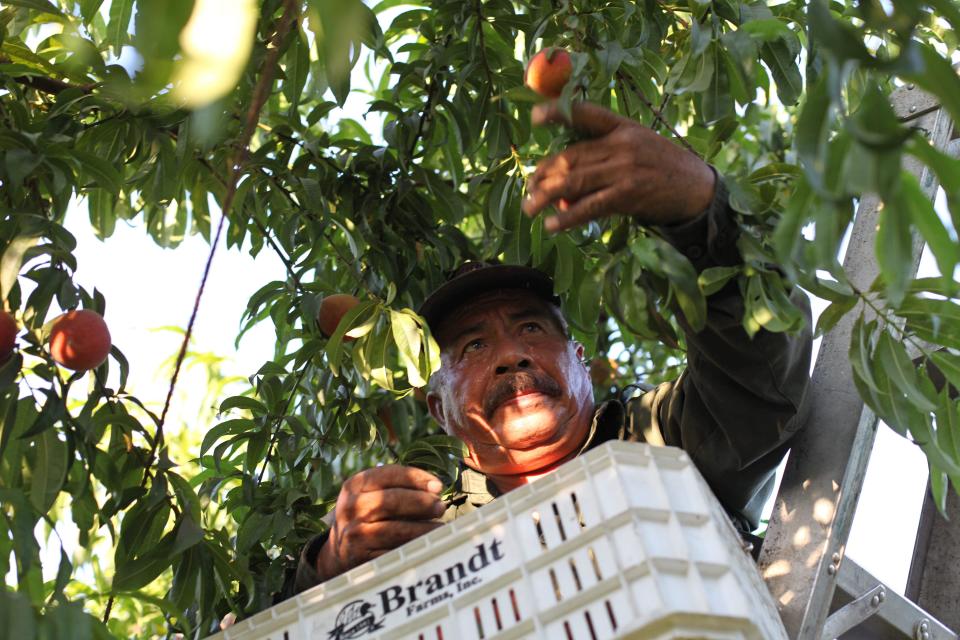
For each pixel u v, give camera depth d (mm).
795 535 1822
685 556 1204
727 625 1165
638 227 1591
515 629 1226
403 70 2326
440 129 2633
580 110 1476
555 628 1215
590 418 2363
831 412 1915
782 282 1564
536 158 2412
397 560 1368
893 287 1052
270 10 2049
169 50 773
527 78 1557
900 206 1051
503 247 2506
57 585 1660
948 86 983
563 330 2445
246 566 2037
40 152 1910
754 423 1896
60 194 1970
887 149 957
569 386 2344
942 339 1624
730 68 1841
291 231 2332
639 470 1281
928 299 1602
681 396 2135
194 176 2461
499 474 2346
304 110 3141
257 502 2322
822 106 1020
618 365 3449
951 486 2209
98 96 2098
